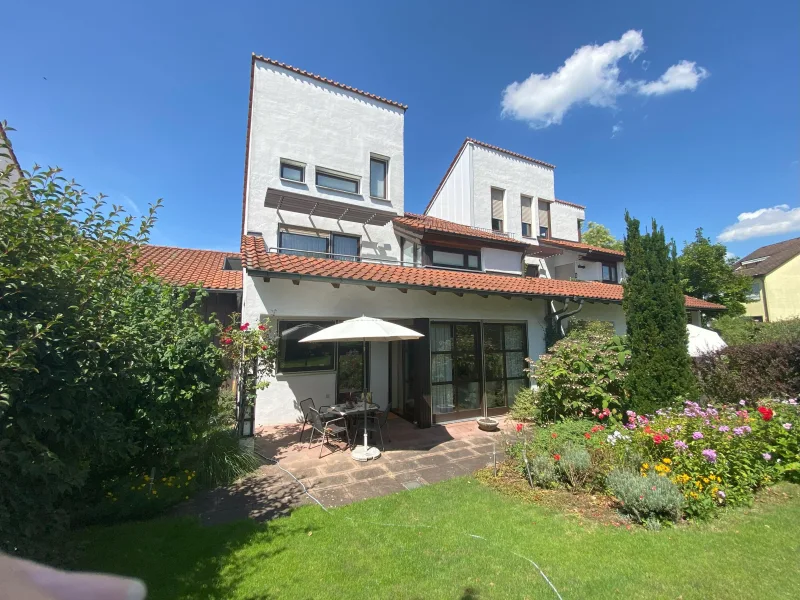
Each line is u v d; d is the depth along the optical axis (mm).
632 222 7281
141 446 4547
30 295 2461
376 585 2795
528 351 10000
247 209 11086
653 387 6527
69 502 3693
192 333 4914
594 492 4461
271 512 4094
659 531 3555
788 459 4781
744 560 3035
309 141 12133
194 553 3227
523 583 2803
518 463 5277
